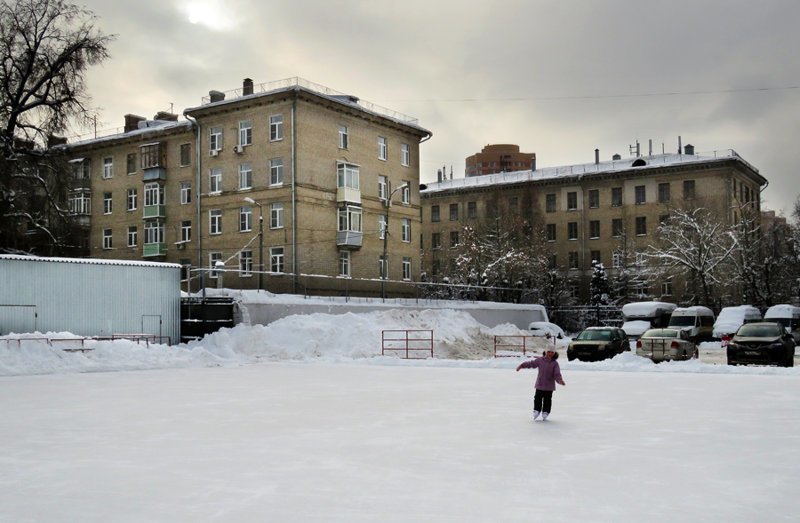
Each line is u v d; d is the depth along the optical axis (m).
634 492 8.46
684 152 87.56
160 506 7.93
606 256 79.75
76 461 10.46
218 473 9.59
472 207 87.75
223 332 36.34
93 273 35.00
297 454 10.88
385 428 13.38
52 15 41.47
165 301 37.56
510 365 29.69
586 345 31.55
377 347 36.12
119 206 61.81
